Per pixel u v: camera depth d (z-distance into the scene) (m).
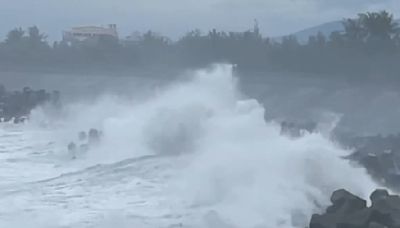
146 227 53.50
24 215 57.53
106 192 66.94
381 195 51.25
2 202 62.53
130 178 73.38
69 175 76.75
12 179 75.00
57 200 63.66
